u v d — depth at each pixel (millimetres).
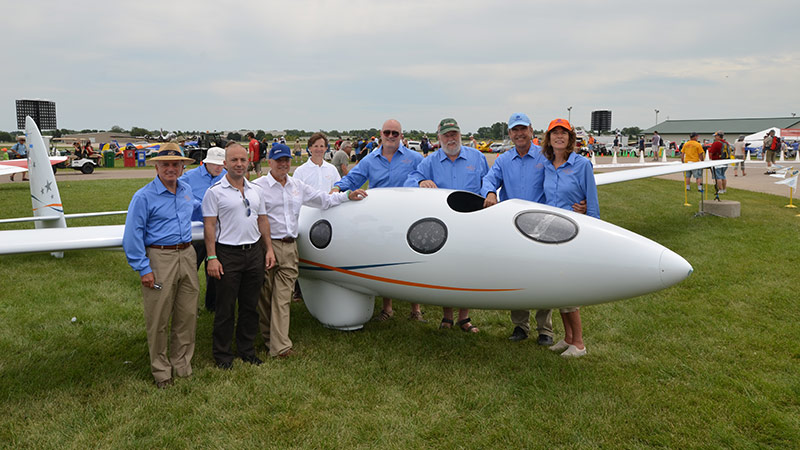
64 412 3424
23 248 3959
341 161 10031
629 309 5457
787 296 5641
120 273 6871
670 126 69812
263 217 4148
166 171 3564
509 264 3789
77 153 24234
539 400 3564
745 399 3539
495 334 4914
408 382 3867
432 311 5609
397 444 3078
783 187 15891
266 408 3463
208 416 3365
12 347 4484
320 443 3078
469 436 3170
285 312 4344
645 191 15156
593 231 3738
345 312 4707
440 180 5008
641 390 3689
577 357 4289
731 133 62844
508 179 4652
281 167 4125
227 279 3977
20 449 3033
